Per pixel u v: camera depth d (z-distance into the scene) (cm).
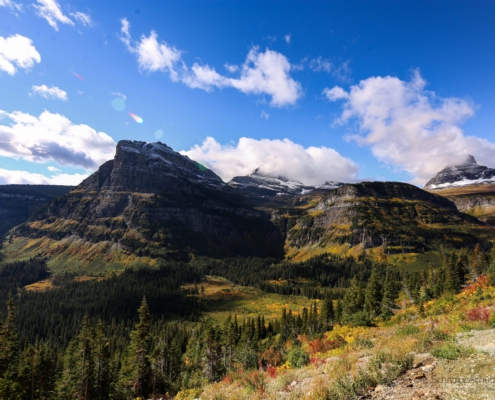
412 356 1221
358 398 982
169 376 5991
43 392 6044
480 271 5953
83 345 5944
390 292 6956
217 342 6638
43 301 19875
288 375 1498
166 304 19575
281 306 19762
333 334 3575
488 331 1480
